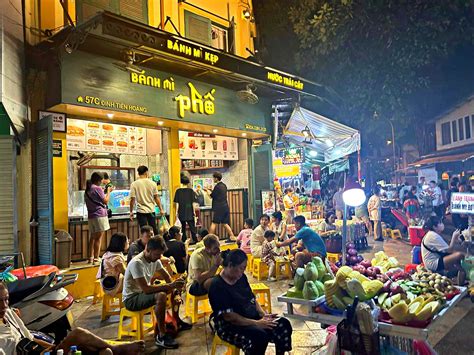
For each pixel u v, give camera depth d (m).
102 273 5.45
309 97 11.49
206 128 9.45
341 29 13.20
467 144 18.47
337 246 8.58
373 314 2.75
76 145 8.52
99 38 6.34
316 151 12.98
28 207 6.49
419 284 3.47
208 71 8.42
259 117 10.55
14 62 6.11
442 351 4.11
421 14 12.55
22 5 6.51
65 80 6.50
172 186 9.02
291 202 11.22
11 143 5.33
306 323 4.93
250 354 3.22
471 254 6.22
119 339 4.63
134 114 7.59
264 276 7.71
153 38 6.84
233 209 10.96
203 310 5.30
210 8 10.41
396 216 13.02
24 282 3.79
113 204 8.87
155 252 4.45
